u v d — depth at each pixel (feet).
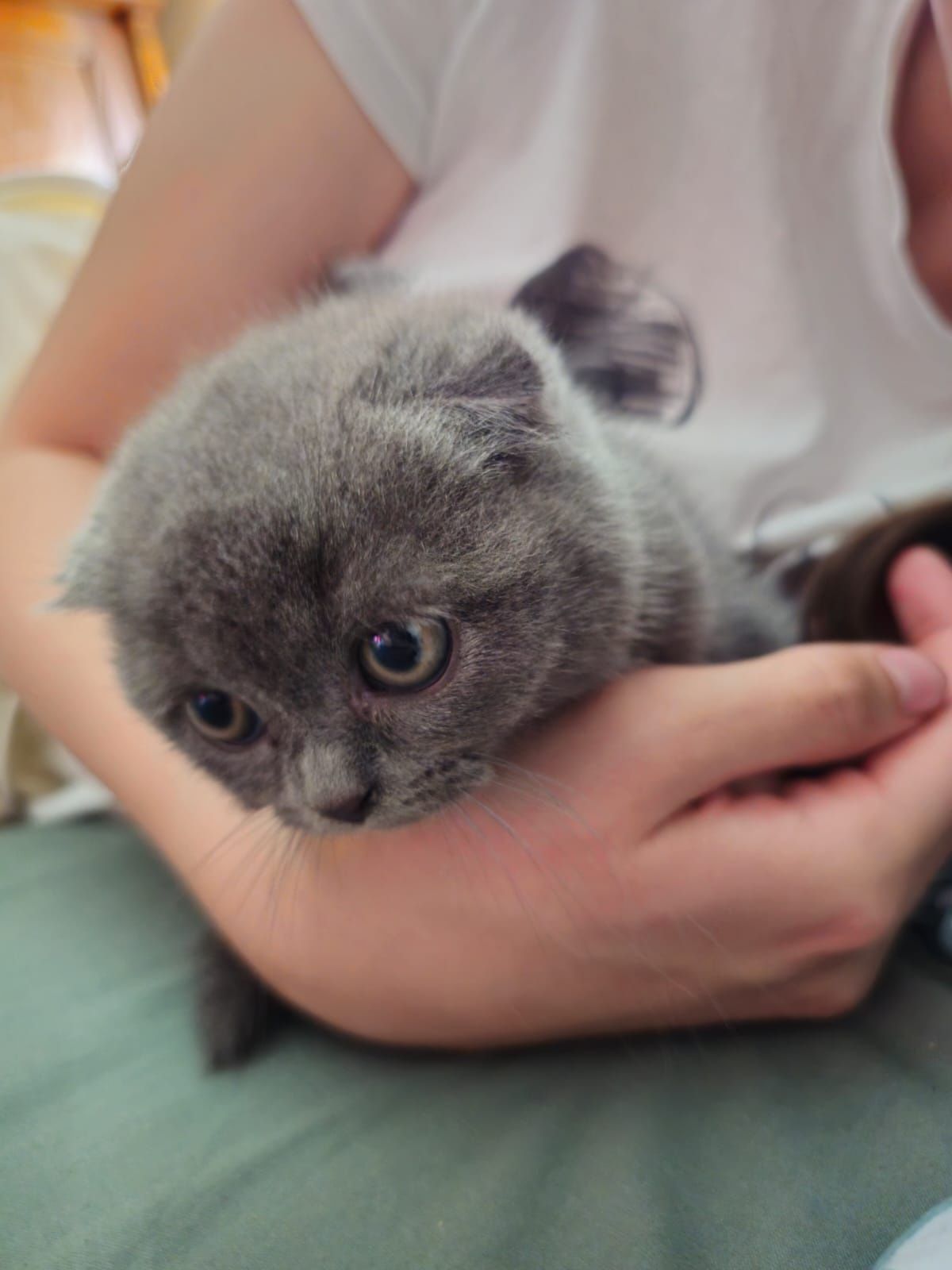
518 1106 0.72
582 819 0.78
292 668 0.76
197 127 1.18
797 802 0.81
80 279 1.23
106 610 0.84
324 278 1.16
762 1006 0.76
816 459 1.22
